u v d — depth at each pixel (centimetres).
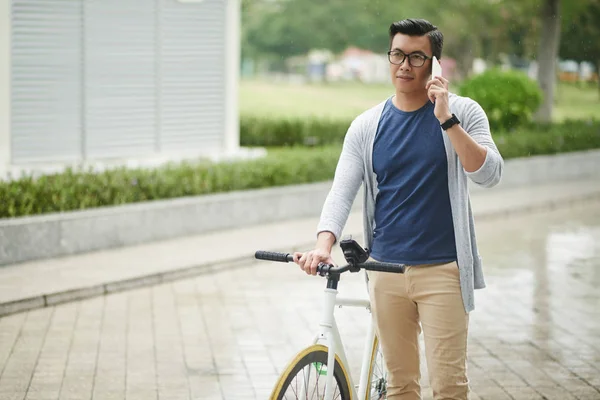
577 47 4100
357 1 6266
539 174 2222
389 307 564
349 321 1037
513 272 1316
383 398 623
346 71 8725
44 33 1594
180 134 1812
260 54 6819
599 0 3812
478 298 1155
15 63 1560
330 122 2639
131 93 1725
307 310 1089
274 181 1698
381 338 575
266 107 5228
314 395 517
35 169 1567
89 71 1659
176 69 1795
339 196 555
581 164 2364
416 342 575
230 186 1620
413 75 538
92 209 1369
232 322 1030
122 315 1050
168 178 1535
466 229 546
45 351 909
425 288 550
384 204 559
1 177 1481
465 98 553
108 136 1697
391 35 547
